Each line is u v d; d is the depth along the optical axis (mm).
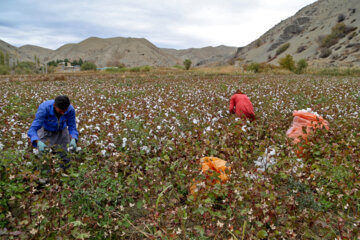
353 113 7664
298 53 97562
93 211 3080
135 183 3521
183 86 17094
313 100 10141
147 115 6398
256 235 2844
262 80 22766
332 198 3516
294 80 21938
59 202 3062
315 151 4582
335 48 77625
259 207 2953
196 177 3408
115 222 3020
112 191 3393
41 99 10727
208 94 11922
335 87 15664
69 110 3996
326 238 2982
